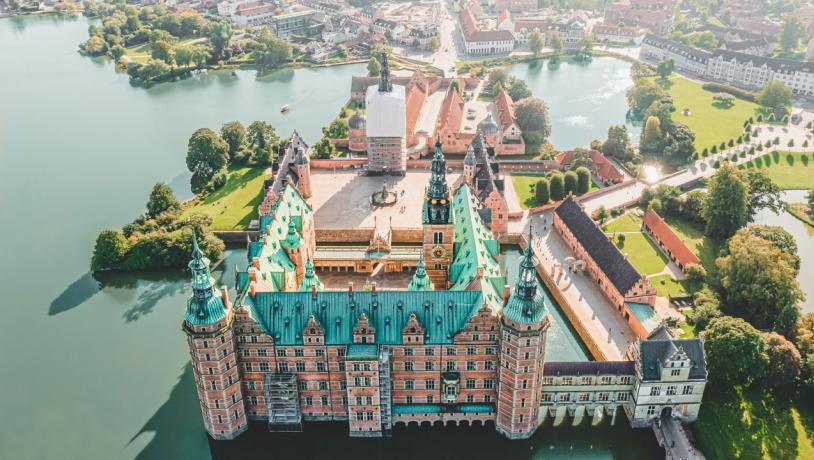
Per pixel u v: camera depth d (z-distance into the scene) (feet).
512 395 522.06
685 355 518.37
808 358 570.05
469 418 552.41
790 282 645.51
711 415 549.54
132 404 593.83
